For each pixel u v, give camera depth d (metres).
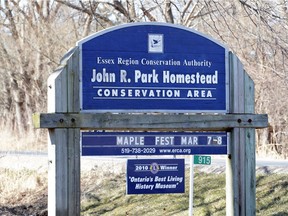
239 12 22.83
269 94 29.97
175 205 18.52
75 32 36.03
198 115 10.62
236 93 10.83
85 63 10.22
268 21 22.44
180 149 10.59
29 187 23.38
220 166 20.47
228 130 10.90
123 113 10.38
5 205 21.97
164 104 10.53
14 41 42.66
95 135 10.21
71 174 10.05
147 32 10.49
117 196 20.27
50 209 10.20
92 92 10.22
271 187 18.06
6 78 46.00
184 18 27.72
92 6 29.81
